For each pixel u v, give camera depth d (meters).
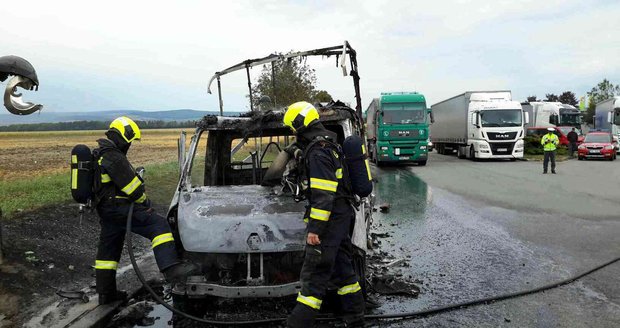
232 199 5.50
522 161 27.83
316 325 4.97
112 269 5.45
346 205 4.58
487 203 12.40
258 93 17.59
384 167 24.61
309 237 4.31
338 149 4.54
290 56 7.30
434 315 5.27
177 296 5.18
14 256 6.18
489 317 5.18
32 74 5.64
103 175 5.15
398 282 6.22
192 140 6.11
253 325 5.01
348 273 4.75
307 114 4.63
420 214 11.09
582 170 21.61
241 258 4.97
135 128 5.35
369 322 5.11
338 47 6.98
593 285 6.09
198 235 4.88
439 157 33.25
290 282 5.07
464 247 8.03
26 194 10.37
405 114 24.08
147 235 5.17
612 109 34.44
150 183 13.27
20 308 5.24
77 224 8.10
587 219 10.13
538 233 8.93
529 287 6.04
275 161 5.92
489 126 27.22
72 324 4.96
